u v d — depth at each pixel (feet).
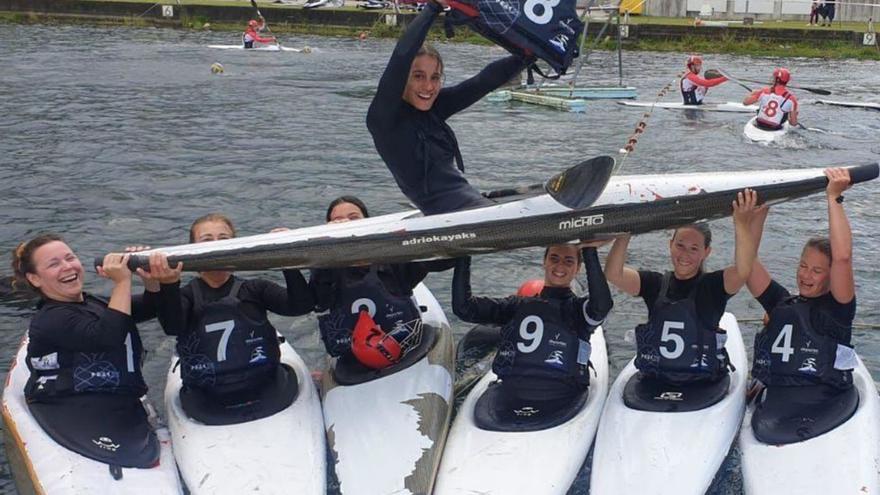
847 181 15.16
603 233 15.83
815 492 13.44
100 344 14.48
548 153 41.42
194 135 43.29
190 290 16.15
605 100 60.13
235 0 127.65
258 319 16.20
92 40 91.97
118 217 29.94
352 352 17.04
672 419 15.30
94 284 24.30
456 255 16.28
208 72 68.49
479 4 14.89
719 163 40.29
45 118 46.24
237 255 15.70
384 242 16.12
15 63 69.21
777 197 15.44
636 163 39.91
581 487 14.79
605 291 15.76
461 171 17.01
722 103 59.36
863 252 27.55
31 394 14.76
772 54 97.45
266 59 80.12
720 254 27.40
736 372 16.89
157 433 15.57
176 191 33.17
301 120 48.32
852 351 15.31
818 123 52.11
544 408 15.88
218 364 15.70
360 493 14.19
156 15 112.88
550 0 15.20
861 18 118.83
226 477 14.20
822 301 15.37
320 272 17.16
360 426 15.58
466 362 19.92
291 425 15.39
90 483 13.47
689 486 14.07
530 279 25.34
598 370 17.39
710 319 15.87
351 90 60.95
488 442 15.15
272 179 35.12
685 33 101.40
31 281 14.55
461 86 16.20
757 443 14.79
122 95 55.01
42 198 31.76
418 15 14.76
